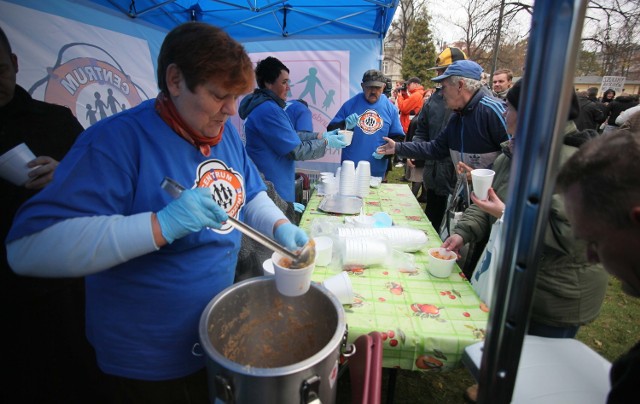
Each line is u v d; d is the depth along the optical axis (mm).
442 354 1089
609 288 3229
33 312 1340
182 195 813
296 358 1085
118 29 2871
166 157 901
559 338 1265
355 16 4039
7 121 1270
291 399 714
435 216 3371
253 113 2459
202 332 800
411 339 1091
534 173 372
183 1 3590
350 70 4398
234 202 1101
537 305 1329
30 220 745
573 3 315
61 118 1441
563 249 1173
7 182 1235
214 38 792
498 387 468
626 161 571
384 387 1956
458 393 1939
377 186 2988
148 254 915
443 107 3266
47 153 1360
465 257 1991
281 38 4352
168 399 1062
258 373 677
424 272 1508
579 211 639
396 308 1239
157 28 3439
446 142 2668
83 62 2479
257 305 1042
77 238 739
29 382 1361
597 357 1083
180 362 1016
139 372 996
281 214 1227
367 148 3539
